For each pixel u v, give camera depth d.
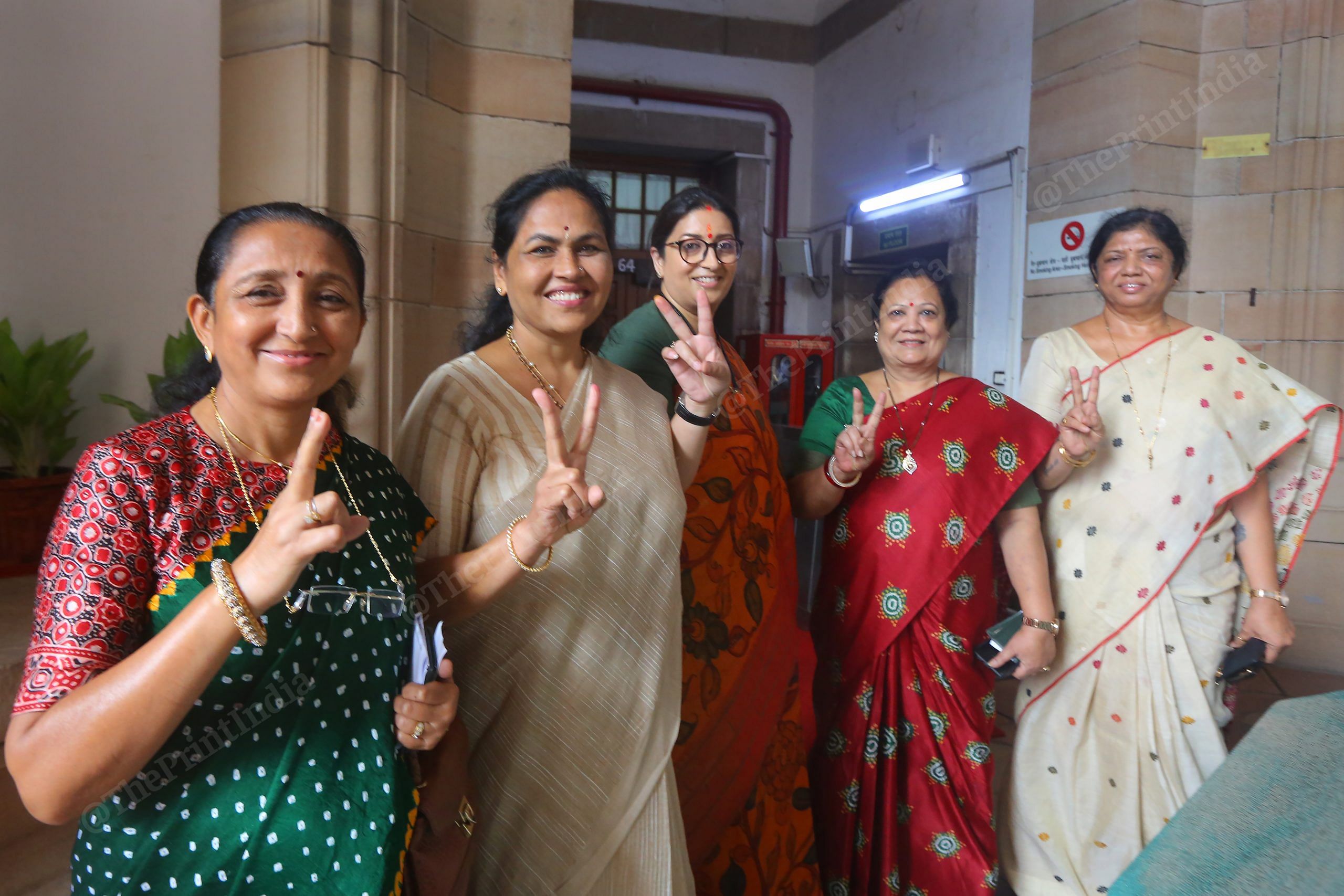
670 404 1.86
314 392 1.01
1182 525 1.95
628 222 7.04
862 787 1.87
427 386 1.39
